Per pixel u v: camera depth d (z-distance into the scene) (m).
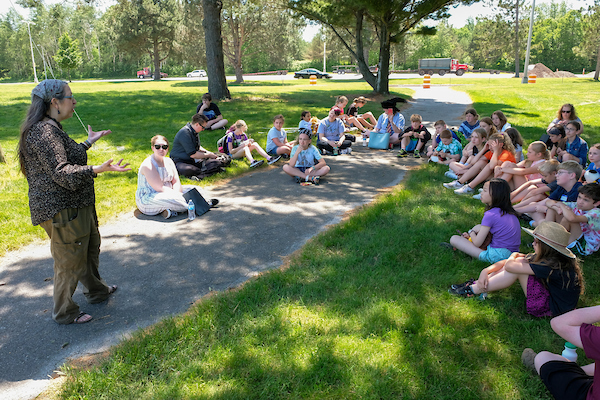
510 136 7.13
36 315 3.65
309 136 7.25
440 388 2.73
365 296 3.74
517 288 3.91
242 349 3.06
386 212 5.77
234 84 36.47
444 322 3.41
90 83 41.28
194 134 7.60
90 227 3.39
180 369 2.91
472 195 6.49
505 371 2.89
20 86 37.19
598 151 4.96
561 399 2.58
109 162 3.00
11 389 2.82
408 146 9.52
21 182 7.23
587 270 4.24
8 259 4.68
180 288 4.06
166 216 5.81
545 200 5.15
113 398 2.68
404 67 74.25
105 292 3.85
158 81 43.88
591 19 45.56
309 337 3.19
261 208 6.19
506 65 75.44
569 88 28.30
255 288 3.89
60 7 36.00
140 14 45.41
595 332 2.36
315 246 4.82
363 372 2.84
